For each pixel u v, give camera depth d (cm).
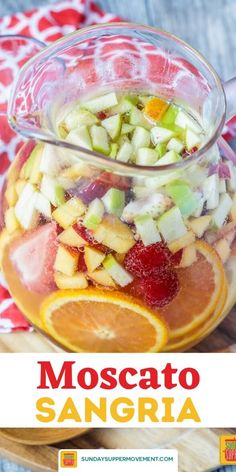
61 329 52
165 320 50
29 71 49
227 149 53
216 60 74
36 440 55
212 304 51
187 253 48
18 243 50
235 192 51
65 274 48
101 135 48
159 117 50
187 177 47
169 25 76
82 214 48
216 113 47
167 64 51
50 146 48
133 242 47
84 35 50
